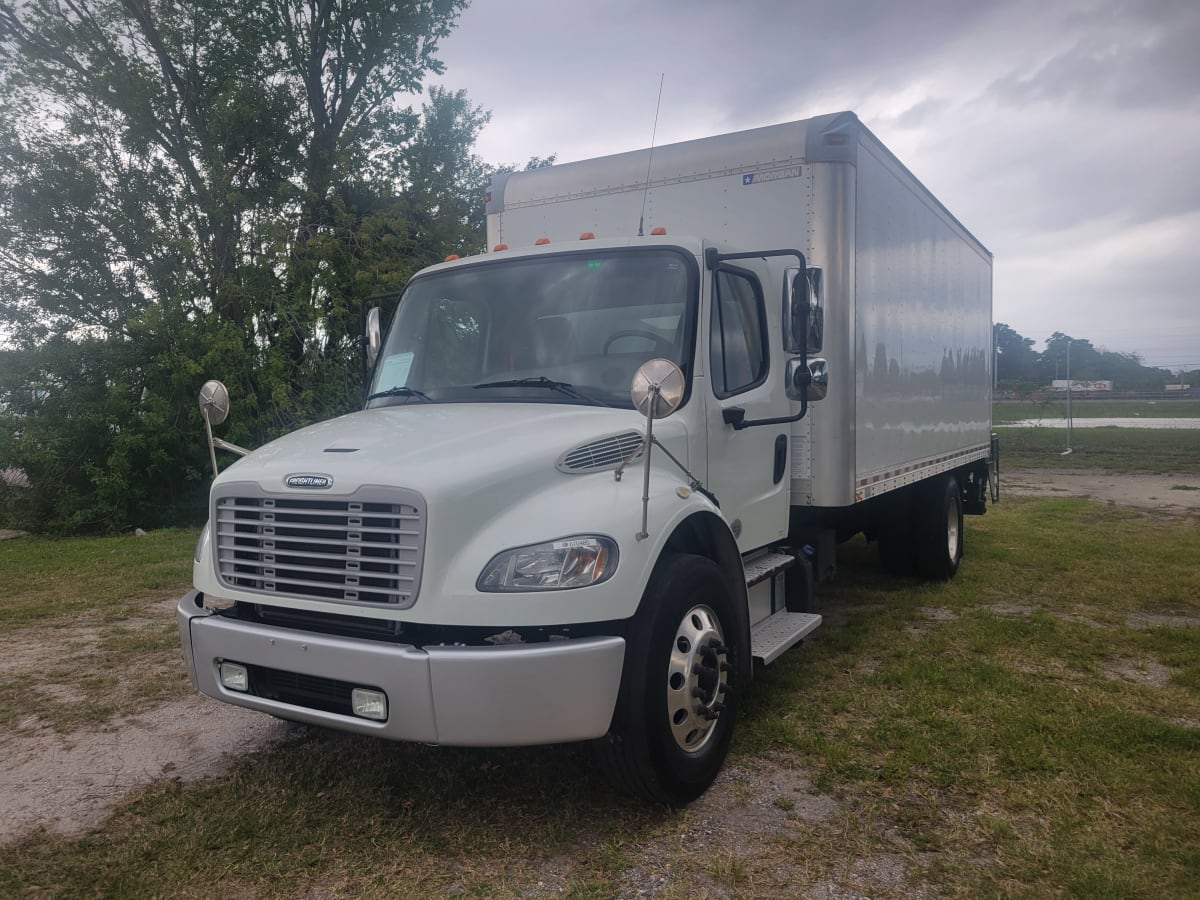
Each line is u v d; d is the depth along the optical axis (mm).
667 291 4516
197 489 15570
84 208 15594
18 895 3189
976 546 10422
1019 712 4816
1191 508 14000
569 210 6414
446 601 3262
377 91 20219
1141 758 4246
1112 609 7375
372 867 3375
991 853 3414
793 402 5629
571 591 3295
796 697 5199
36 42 16312
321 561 3539
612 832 3623
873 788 3990
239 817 3750
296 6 18812
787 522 5566
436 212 17875
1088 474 20266
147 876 3311
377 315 5371
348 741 4613
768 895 3154
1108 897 3076
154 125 16453
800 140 5605
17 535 14523
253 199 16422
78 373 14961
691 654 3826
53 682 5730
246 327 15539
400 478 3379
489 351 4730
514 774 4148
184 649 3887
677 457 4211
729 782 4090
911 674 5508
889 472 6668
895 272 6758
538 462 3611
